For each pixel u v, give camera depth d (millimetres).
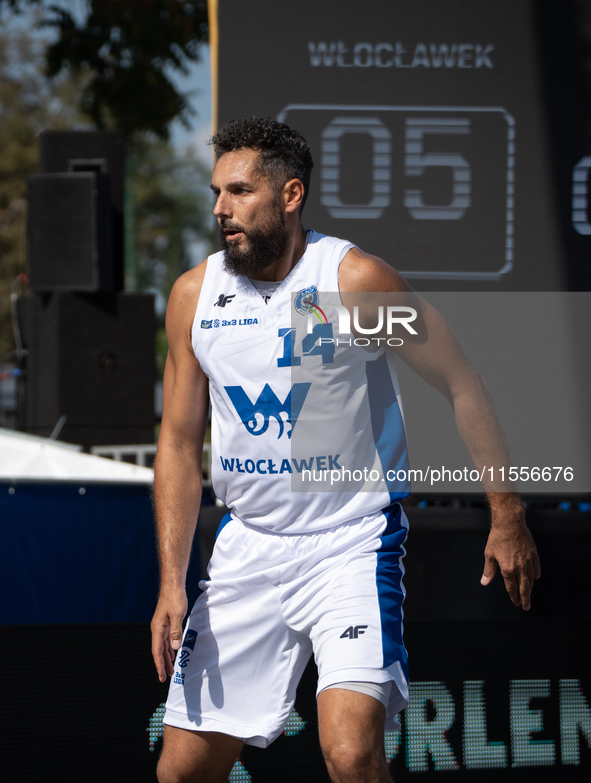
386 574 6758
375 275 6965
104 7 34438
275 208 6754
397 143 12062
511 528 6992
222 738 7129
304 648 7125
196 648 7234
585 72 12039
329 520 6977
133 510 10891
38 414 20250
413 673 9219
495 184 12094
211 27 12312
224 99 11930
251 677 7094
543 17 11992
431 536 10172
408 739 9156
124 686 9180
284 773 9008
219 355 7047
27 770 8984
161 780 7285
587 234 12125
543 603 10117
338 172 12062
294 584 6895
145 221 78125
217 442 7250
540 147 12070
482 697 9273
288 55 11922
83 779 9055
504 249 12125
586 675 9398
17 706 9008
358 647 6359
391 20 11945
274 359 6918
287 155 6781
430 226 12109
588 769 9336
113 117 36719
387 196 12086
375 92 12000
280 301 6977
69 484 10711
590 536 10180
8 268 63594
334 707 6168
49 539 10609
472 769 9211
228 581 7141
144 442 19609
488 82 12023
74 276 19031
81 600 10672
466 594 10133
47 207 19062
